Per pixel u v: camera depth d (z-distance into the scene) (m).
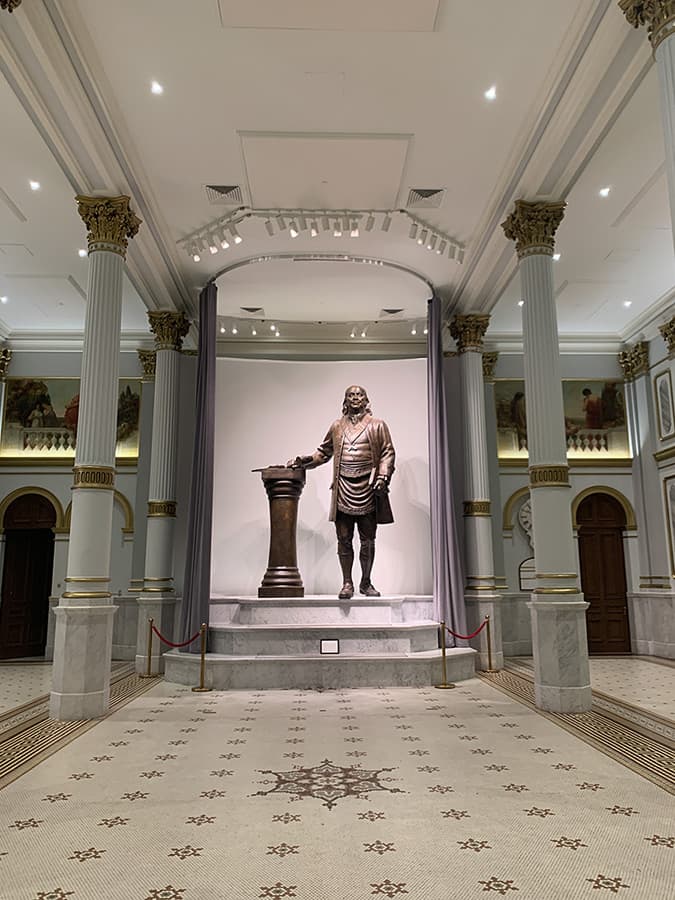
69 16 6.32
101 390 8.23
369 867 3.66
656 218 9.97
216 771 5.45
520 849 3.89
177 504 13.09
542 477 8.31
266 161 8.61
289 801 4.72
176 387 12.31
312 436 13.77
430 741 6.39
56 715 7.51
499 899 3.30
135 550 13.42
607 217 9.93
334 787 5.03
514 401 14.54
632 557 14.11
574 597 7.99
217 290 12.29
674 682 10.20
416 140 8.29
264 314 13.61
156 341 12.41
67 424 14.30
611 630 13.99
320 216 9.84
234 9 6.31
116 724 7.21
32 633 14.64
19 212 9.65
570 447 14.49
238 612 11.02
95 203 8.56
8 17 5.98
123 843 4.00
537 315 8.66
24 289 12.27
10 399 14.35
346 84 7.35
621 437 14.56
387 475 11.07
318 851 3.87
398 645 10.05
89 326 8.37
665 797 4.79
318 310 13.41
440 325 11.89
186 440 13.52
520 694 8.95
